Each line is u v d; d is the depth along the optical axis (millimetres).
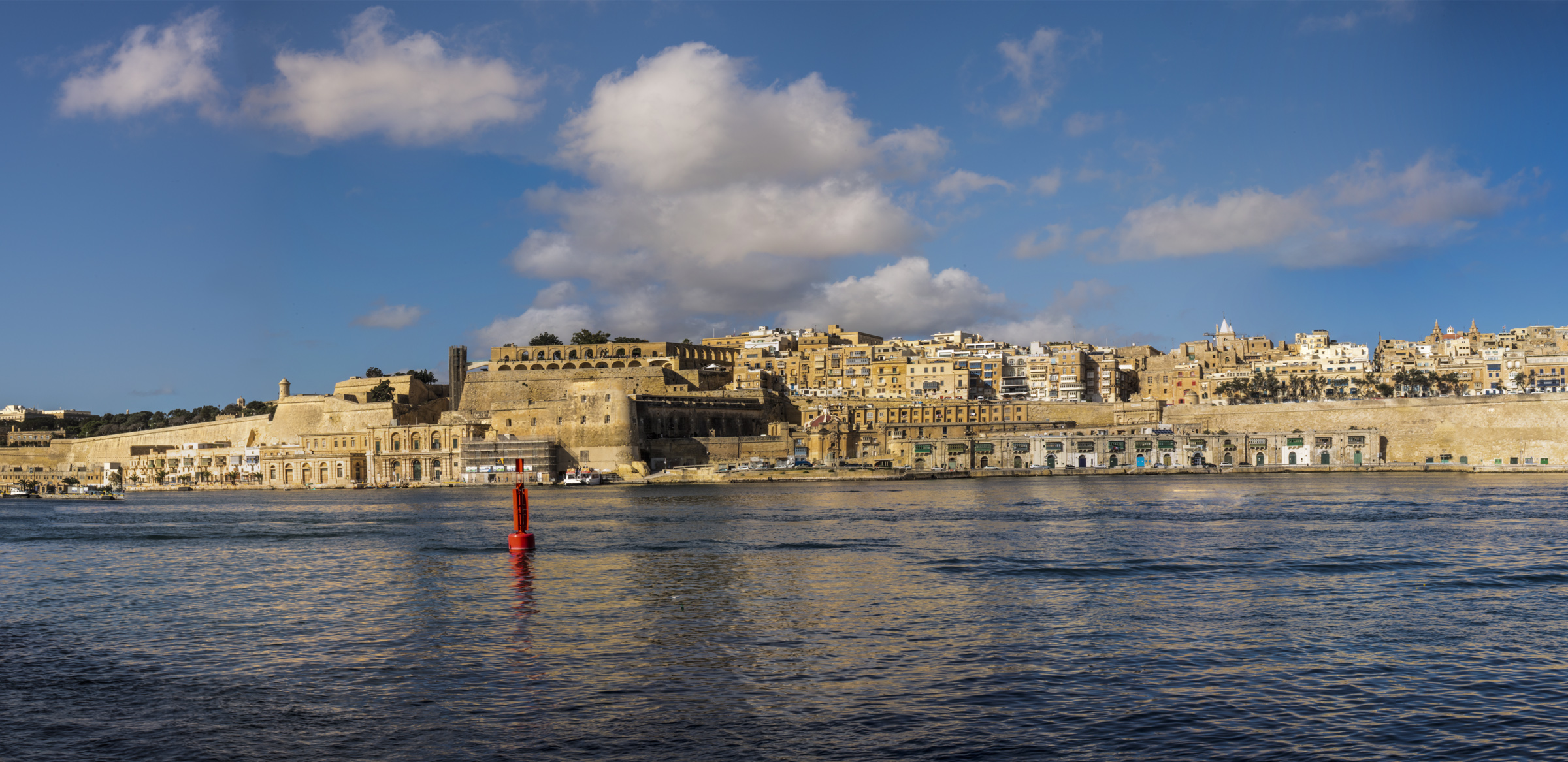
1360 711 29156
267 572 61375
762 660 35406
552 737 27656
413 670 34875
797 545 71875
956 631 39812
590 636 39812
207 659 37219
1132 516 95312
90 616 46500
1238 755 25859
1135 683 31984
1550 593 47938
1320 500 119688
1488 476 187875
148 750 27344
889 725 28234
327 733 28375
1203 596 47594
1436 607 44312
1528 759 25500
